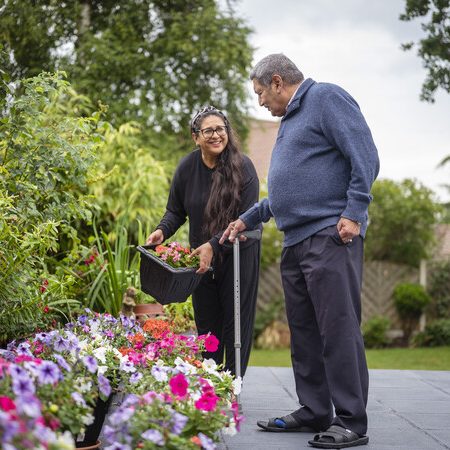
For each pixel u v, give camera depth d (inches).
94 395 91.5
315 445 115.6
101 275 181.6
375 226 502.3
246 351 145.0
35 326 142.8
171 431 83.9
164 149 388.5
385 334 462.3
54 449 66.9
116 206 240.8
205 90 429.7
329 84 122.8
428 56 314.0
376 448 116.0
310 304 128.0
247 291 142.7
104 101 393.7
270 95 126.4
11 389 79.1
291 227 124.1
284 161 123.8
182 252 134.8
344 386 118.5
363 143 117.8
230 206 139.6
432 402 159.3
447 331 461.1
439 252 523.5
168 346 124.5
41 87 161.6
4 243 133.3
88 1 422.9
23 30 394.3
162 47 421.1
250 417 141.8
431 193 505.0
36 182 158.6
